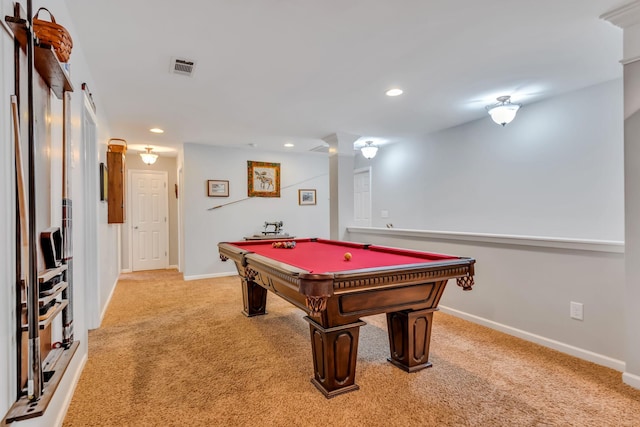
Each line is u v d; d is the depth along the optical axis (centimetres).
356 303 197
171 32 208
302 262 229
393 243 407
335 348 196
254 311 350
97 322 315
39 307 133
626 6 185
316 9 185
